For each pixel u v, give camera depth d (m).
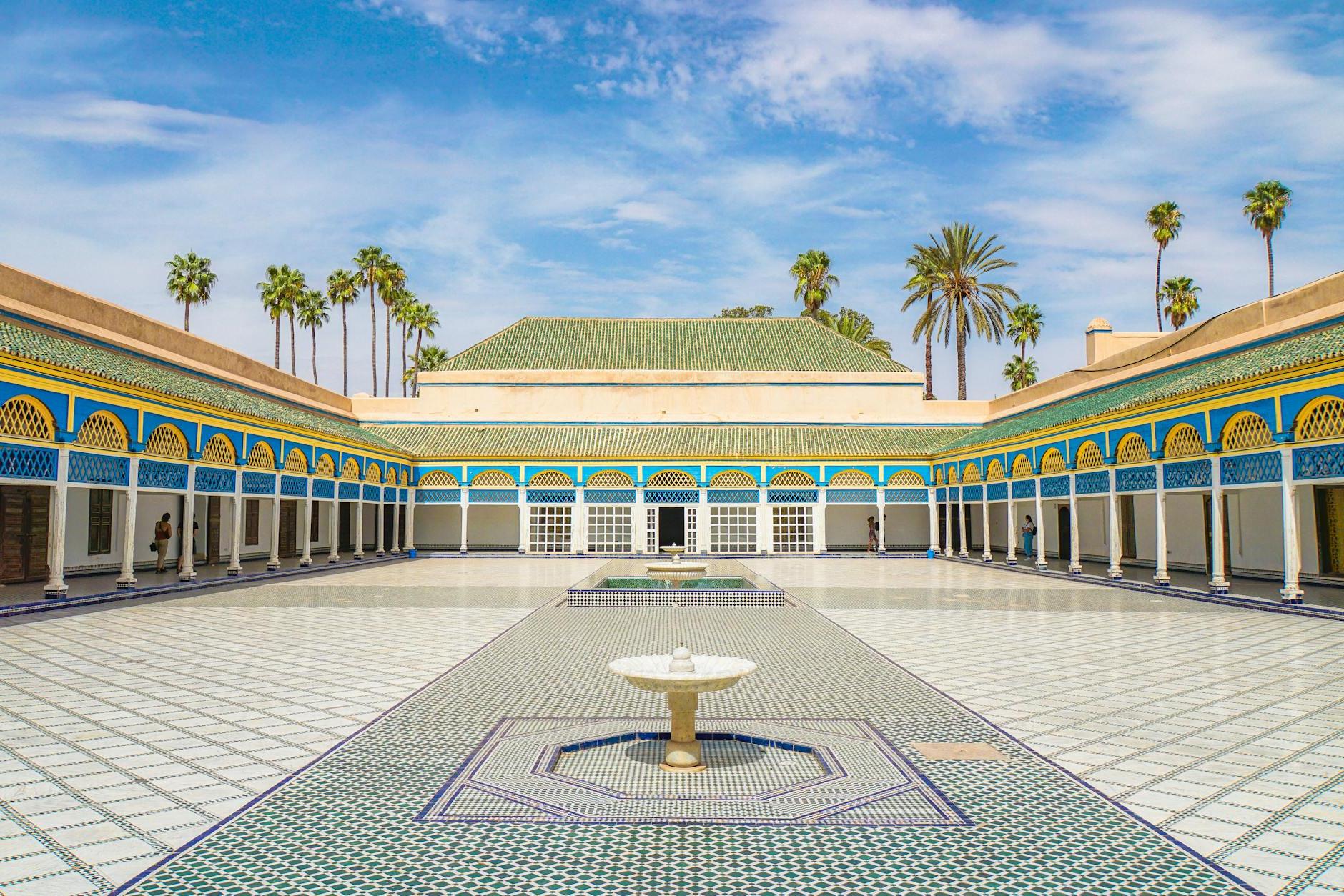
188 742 5.14
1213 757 4.85
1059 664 7.78
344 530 27.39
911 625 10.48
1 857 3.41
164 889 3.13
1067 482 18.06
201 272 40.06
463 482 25.11
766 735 5.23
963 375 35.06
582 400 27.81
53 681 6.96
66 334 13.45
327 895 3.08
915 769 4.57
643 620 10.97
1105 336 20.94
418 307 47.75
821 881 3.20
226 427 15.65
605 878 3.22
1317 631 9.87
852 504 25.41
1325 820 3.86
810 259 44.91
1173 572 18.52
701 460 25.22
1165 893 3.11
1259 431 12.35
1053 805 4.04
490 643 9.02
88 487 12.29
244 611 11.81
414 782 4.35
